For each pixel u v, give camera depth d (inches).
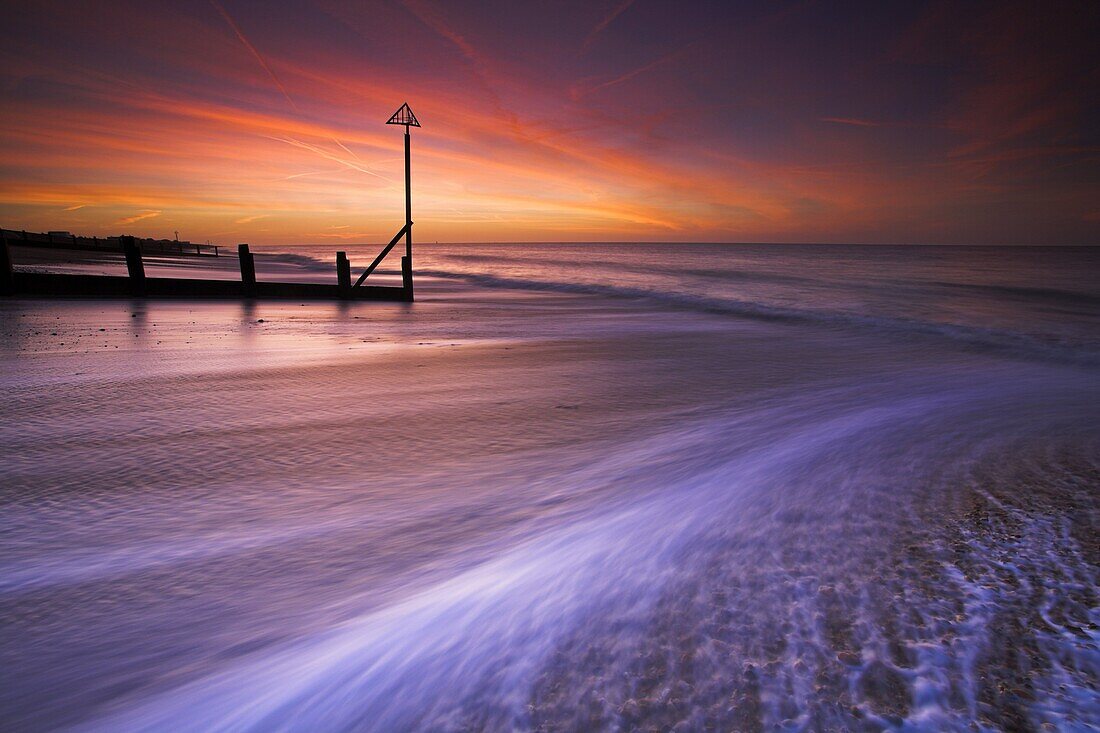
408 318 530.9
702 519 109.0
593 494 132.7
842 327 538.0
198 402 217.9
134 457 160.7
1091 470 136.4
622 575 85.6
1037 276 1403.8
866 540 95.7
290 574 97.7
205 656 73.3
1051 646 64.3
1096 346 430.3
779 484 129.9
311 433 185.6
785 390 259.3
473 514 123.1
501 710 56.7
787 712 54.8
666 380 277.1
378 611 82.0
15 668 72.4
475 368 296.2
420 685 61.6
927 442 165.9
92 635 79.9
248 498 134.3
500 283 1152.2
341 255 676.1
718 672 61.1
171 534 115.2
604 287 973.8
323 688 62.9
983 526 101.5
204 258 2524.6
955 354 394.0
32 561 103.4
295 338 378.6
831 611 72.9
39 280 554.6
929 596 76.3
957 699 56.1
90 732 59.2
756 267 1879.9
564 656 65.3
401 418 204.4
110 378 248.8
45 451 163.6
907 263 2263.8
